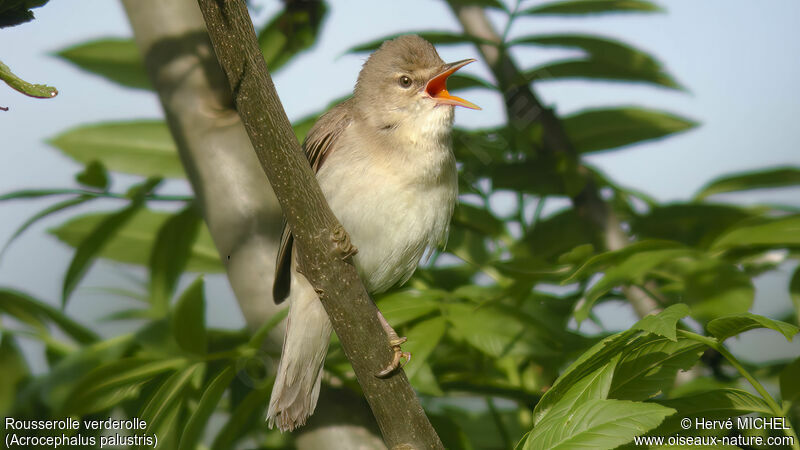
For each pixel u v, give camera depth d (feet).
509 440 20.57
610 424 12.91
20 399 17.97
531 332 18.22
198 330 17.51
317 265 15.49
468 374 19.53
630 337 14.44
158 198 21.50
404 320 18.22
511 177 22.59
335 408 19.12
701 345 14.80
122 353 18.06
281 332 20.35
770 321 13.03
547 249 22.16
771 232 17.15
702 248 19.79
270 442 20.90
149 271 21.40
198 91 20.36
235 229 19.84
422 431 16.21
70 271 20.49
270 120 14.56
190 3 20.88
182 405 17.95
